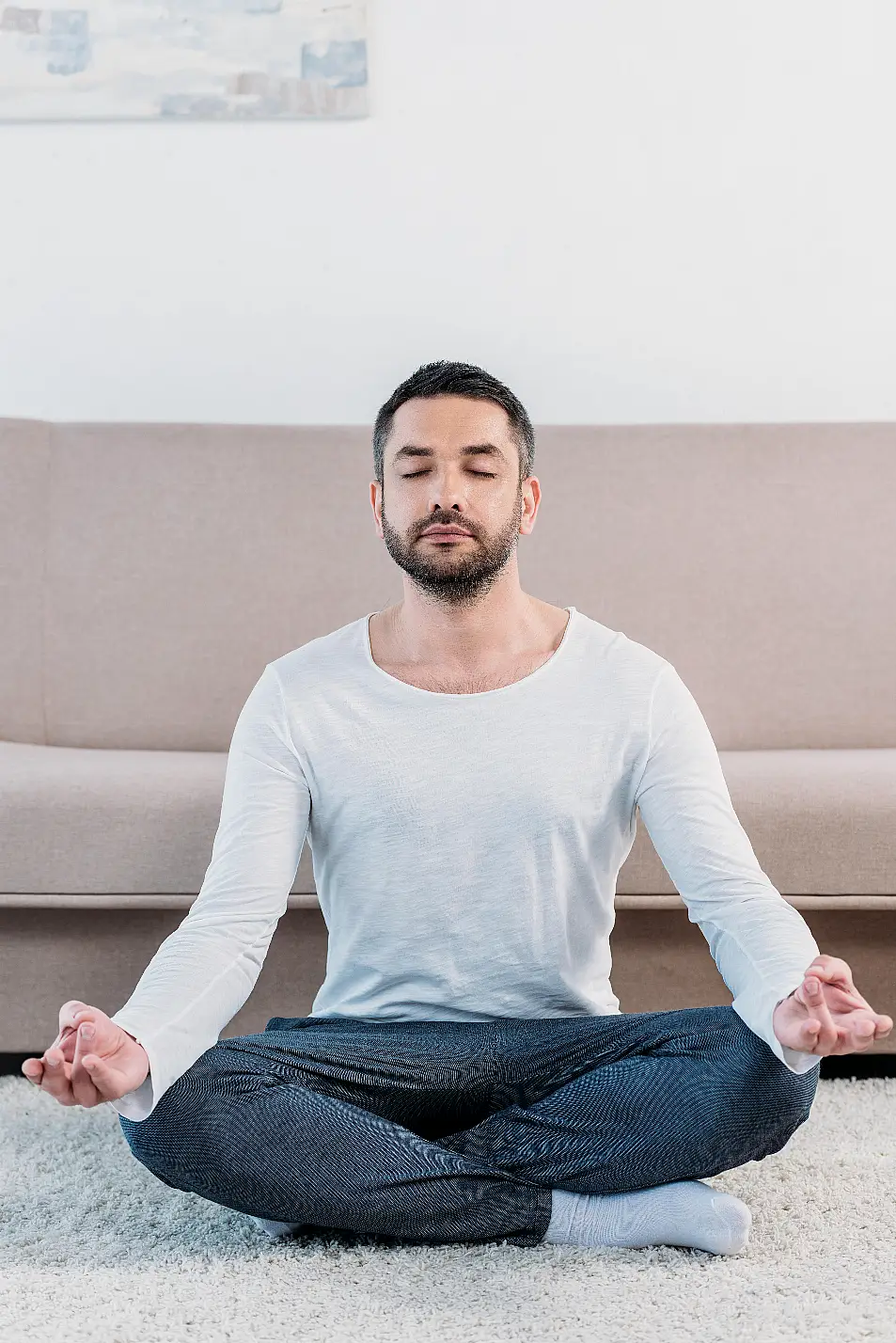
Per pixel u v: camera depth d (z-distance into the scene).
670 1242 1.24
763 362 2.65
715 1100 1.20
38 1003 1.81
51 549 2.32
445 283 2.64
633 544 2.34
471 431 1.37
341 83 2.61
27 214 2.63
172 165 2.63
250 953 1.28
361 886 1.37
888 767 1.85
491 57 2.63
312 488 2.36
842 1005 1.10
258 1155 1.18
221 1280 1.17
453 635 1.41
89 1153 1.54
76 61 2.60
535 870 1.36
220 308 2.64
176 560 2.33
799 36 2.62
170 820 1.75
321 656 1.44
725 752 2.12
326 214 2.64
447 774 1.36
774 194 2.64
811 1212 1.33
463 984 1.37
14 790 1.74
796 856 1.73
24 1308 1.11
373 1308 1.11
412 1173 1.20
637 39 2.62
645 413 2.64
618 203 2.64
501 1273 1.18
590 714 1.39
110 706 2.29
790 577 2.33
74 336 2.64
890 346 2.64
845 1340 1.04
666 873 1.72
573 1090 1.26
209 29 2.60
